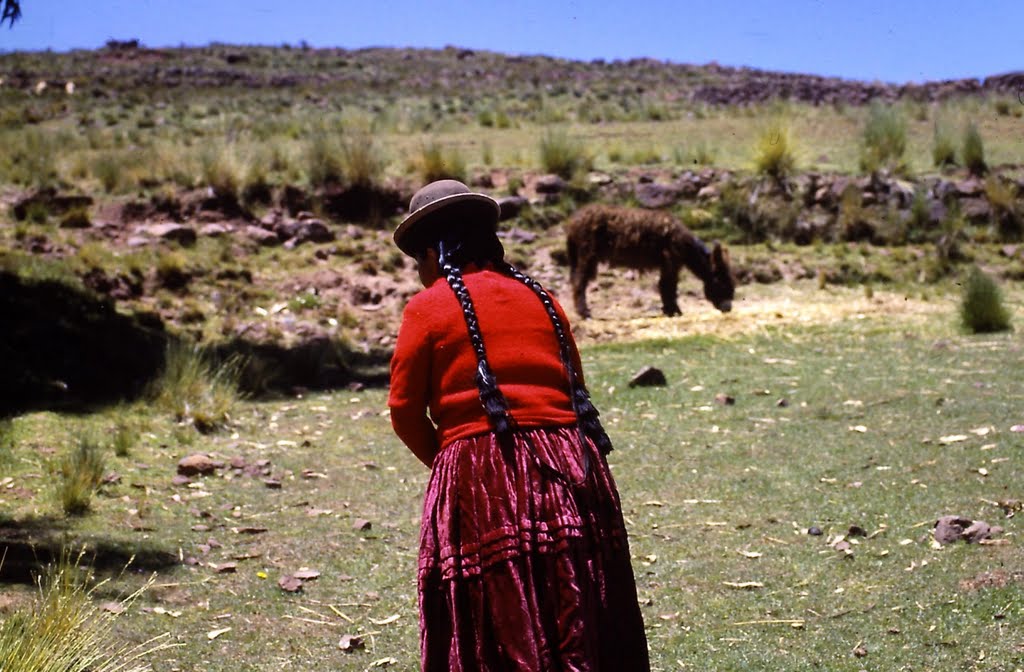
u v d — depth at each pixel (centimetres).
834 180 1702
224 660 477
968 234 1606
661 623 516
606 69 5809
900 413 863
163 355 1073
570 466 325
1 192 1581
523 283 354
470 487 322
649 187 1748
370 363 1174
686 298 1460
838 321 1278
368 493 738
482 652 310
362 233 1578
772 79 5197
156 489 732
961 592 523
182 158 1725
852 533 621
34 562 571
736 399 950
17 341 999
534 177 1788
